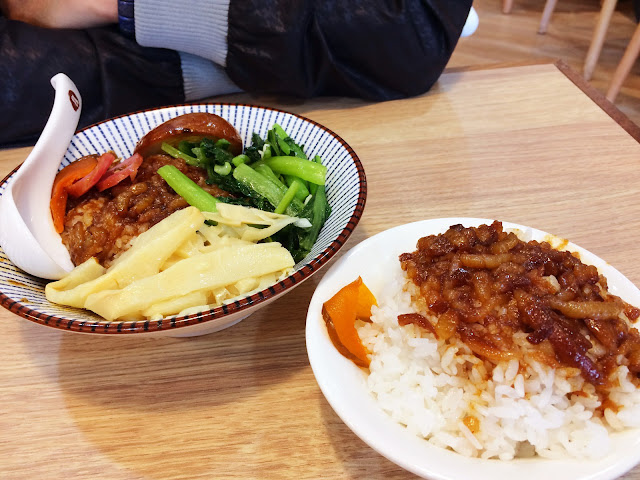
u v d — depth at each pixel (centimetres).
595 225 29
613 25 95
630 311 20
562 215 30
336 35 38
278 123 31
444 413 18
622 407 17
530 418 17
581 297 19
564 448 17
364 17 37
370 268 23
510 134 37
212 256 23
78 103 30
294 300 26
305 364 23
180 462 19
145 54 41
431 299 20
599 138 36
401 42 38
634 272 26
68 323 19
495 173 34
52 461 19
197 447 20
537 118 39
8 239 23
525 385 18
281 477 19
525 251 21
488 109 40
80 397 22
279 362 23
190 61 42
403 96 42
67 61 39
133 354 24
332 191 28
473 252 21
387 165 35
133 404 21
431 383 19
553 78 43
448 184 33
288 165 28
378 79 41
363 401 18
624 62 72
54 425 21
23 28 40
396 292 22
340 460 19
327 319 20
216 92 44
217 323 20
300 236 27
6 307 20
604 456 16
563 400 18
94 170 27
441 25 38
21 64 38
